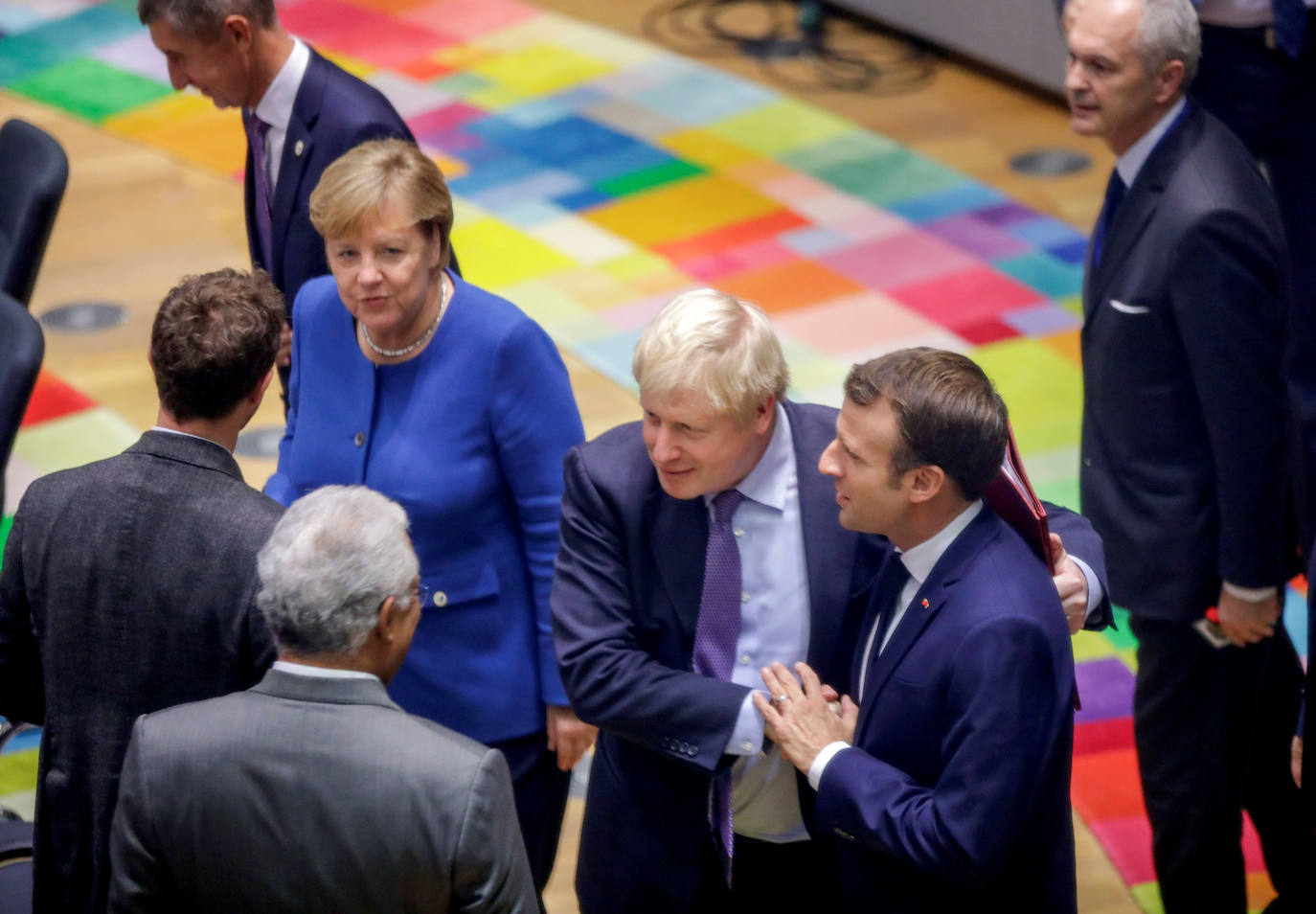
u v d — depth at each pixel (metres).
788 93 17.48
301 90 7.96
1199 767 7.66
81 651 5.21
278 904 4.44
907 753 5.05
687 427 5.05
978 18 17.42
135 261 14.32
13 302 7.51
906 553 5.05
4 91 17.56
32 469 11.41
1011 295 13.78
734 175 15.81
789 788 5.77
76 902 5.39
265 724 4.46
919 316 13.45
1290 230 10.42
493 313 6.32
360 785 4.40
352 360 6.47
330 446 6.50
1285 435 7.11
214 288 5.38
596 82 17.73
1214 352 6.95
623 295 13.75
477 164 16.02
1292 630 10.02
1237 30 9.89
